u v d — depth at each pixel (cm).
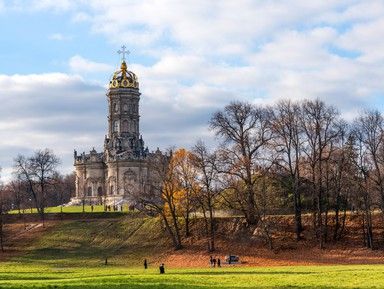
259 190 11256
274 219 11156
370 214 10106
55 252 11275
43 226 12875
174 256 10475
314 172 10569
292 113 10731
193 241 11075
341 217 11000
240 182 11175
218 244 10762
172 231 11400
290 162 10681
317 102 10650
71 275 7138
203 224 11600
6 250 11531
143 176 19800
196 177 11088
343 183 10288
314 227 10438
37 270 8525
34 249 11506
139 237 11688
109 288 5003
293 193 11031
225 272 6994
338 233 10431
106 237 11912
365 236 10062
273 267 8038
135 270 8194
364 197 9819
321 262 9000
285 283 5228
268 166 10706
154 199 12456
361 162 10181
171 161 11300
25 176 16038
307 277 5784
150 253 10825
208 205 11000
